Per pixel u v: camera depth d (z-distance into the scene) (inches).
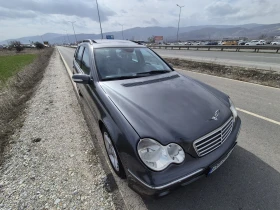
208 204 74.0
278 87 225.6
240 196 77.0
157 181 59.9
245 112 155.9
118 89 91.8
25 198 78.9
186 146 65.1
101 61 115.4
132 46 137.6
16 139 127.0
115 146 72.4
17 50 2106.3
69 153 109.3
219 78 288.2
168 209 72.6
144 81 101.2
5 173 94.8
